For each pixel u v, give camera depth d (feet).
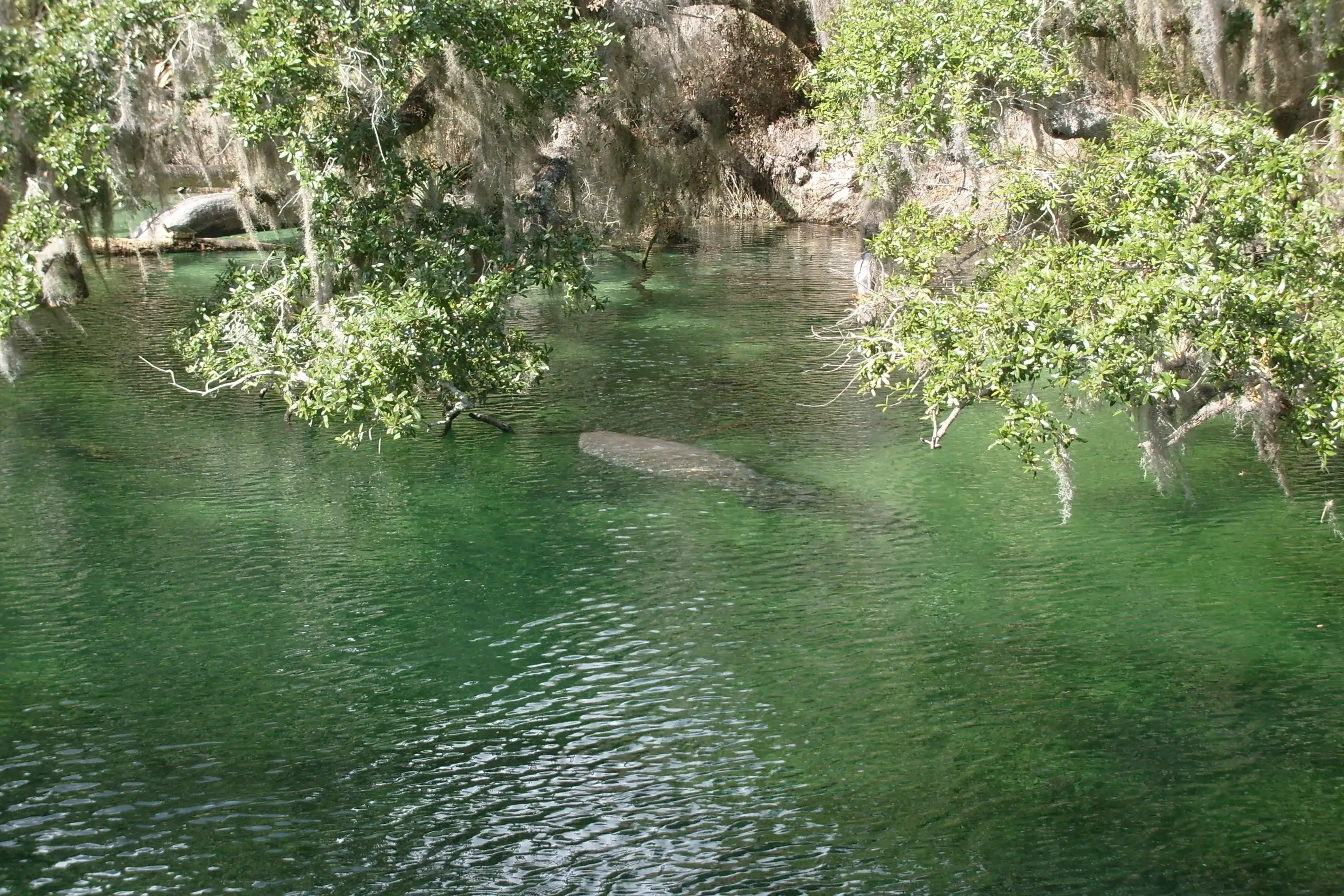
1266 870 22.45
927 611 33.73
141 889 22.12
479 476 44.65
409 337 39.01
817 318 70.95
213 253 90.84
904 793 25.22
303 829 24.04
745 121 94.63
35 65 40.83
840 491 42.88
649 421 51.37
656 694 29.48
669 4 66.03
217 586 35.29
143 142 48.91
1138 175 31.30
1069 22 50.11
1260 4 48.52
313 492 42.86
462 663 30.99
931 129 39.55
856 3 44.21
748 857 23.12
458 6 39.17
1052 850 23.17
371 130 40.83
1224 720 27.84
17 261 41.06
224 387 50.31
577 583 35.68
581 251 45.57
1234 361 28.68
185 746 26.96
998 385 29.96
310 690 29.55
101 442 47.73
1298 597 34.12
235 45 39.04
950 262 40.24
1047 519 40.19
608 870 22.81
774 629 32.73
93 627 32.63
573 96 44.80
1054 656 31.09
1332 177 36.55
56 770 25.85
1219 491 42.32
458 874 22.66
